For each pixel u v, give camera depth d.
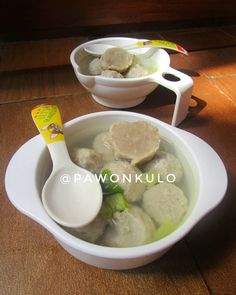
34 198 0.16
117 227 0.17
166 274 0.18
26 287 0.17
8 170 0.18
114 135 0.20
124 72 0.31
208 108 0.32
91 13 0.46
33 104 0.32
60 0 0.43
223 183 0.18
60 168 0.19
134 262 0.16
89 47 0.33
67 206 0.17
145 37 0.48
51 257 0.18
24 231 0.20
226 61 0.41
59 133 0.20
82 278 0.18
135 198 0.19
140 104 0.32
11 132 0.28
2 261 0.18
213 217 0.21
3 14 0.43
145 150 0.20
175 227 0.17
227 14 0.52
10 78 0.36
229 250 0.19
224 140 0.28
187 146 0.20
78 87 0.35
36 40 0.46
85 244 0.14
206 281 0.18
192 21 0.51
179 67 0.40
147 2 0.47
